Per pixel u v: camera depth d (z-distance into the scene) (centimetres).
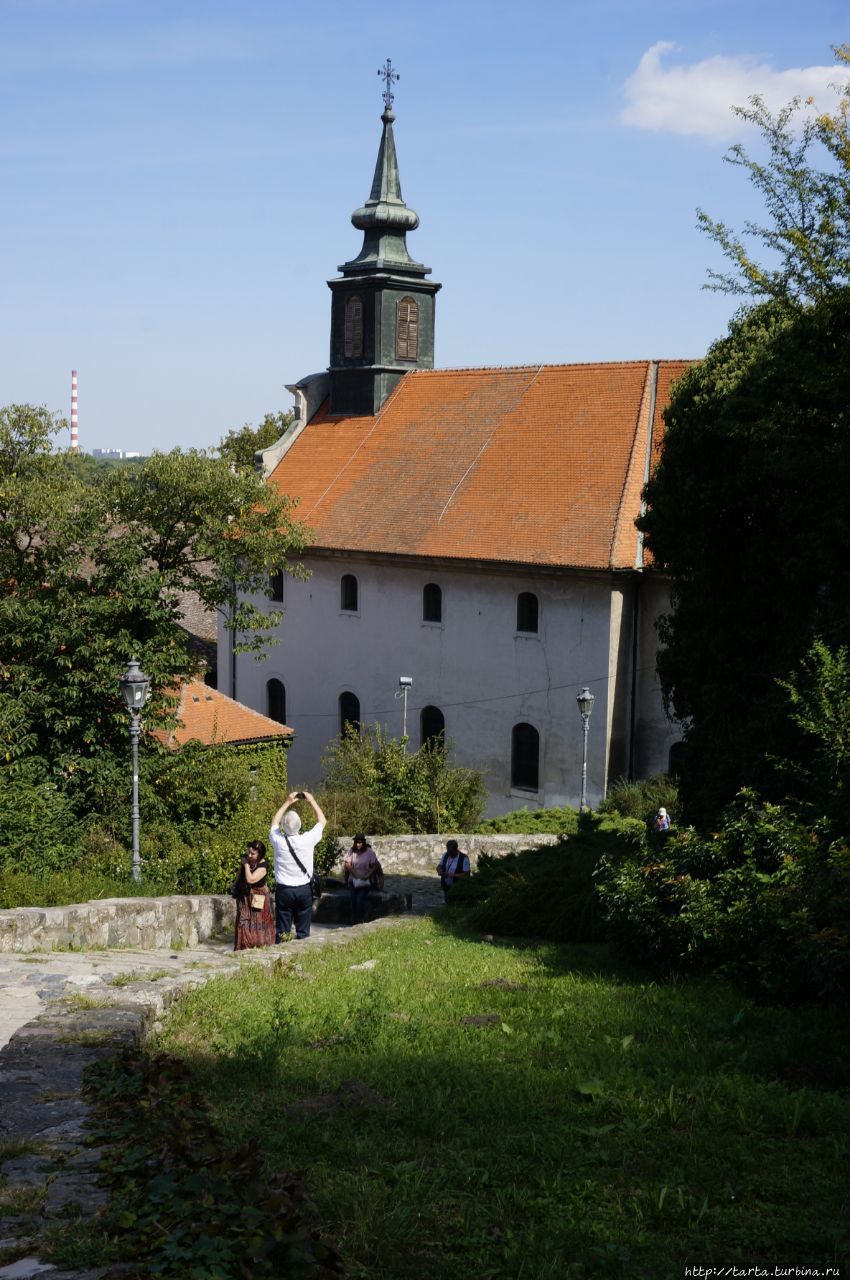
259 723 3700
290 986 1038
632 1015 930
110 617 2683
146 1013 841
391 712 4250
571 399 4153
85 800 2541
